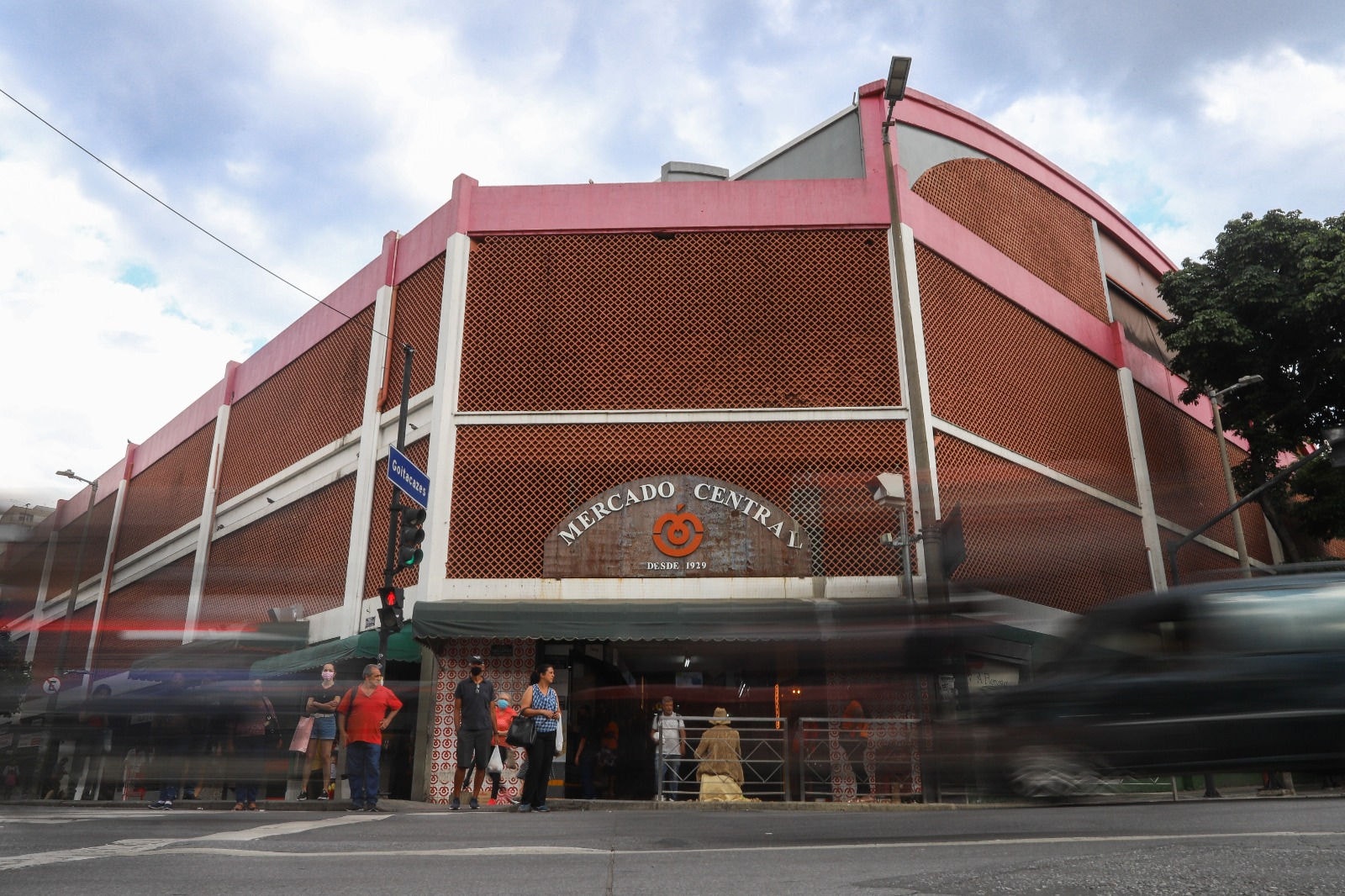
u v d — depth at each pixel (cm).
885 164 1938
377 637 1658
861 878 389
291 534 2184
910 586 1591
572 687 1648
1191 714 745
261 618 2180
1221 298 2334
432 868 451
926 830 583
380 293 2042
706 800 1336
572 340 1845
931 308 1922
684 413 1794
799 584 1683
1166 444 2503
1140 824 554
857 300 1873
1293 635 742
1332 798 756
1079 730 783
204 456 2659
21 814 862
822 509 1747
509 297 1875
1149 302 2700
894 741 1434
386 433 1942
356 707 1069
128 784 1625
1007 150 2309
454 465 1767
